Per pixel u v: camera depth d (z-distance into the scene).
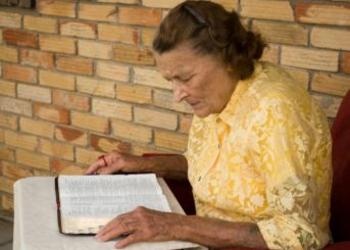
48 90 2.52
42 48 2.47
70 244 1.16
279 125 1.20
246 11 1.92
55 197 1.37
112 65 2.30
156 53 1.27
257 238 1.21
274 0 1.86
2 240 2.63
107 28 2.26
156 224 1.20
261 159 1.22
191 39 1.22
